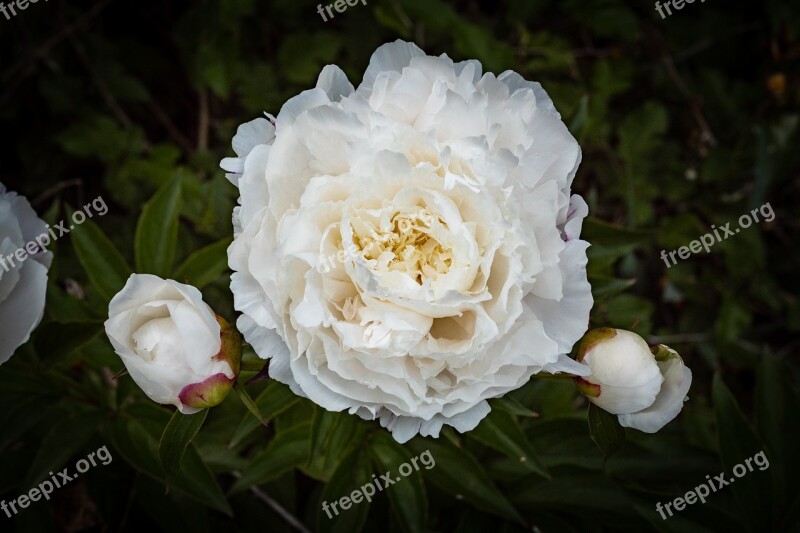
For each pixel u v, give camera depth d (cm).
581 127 65
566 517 69
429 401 52
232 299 72
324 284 51
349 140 51
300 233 51
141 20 90
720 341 86
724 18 93
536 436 67
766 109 92
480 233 51
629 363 53
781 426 67
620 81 90
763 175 88
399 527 67
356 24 86
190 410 53
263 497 70
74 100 85
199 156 85
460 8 93
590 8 89
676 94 94
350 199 51
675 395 55
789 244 92
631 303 80
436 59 53
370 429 65
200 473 62
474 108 51
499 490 67
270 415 60
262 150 52
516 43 90
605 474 66
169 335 52
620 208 92
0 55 82
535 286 52
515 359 52
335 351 51
